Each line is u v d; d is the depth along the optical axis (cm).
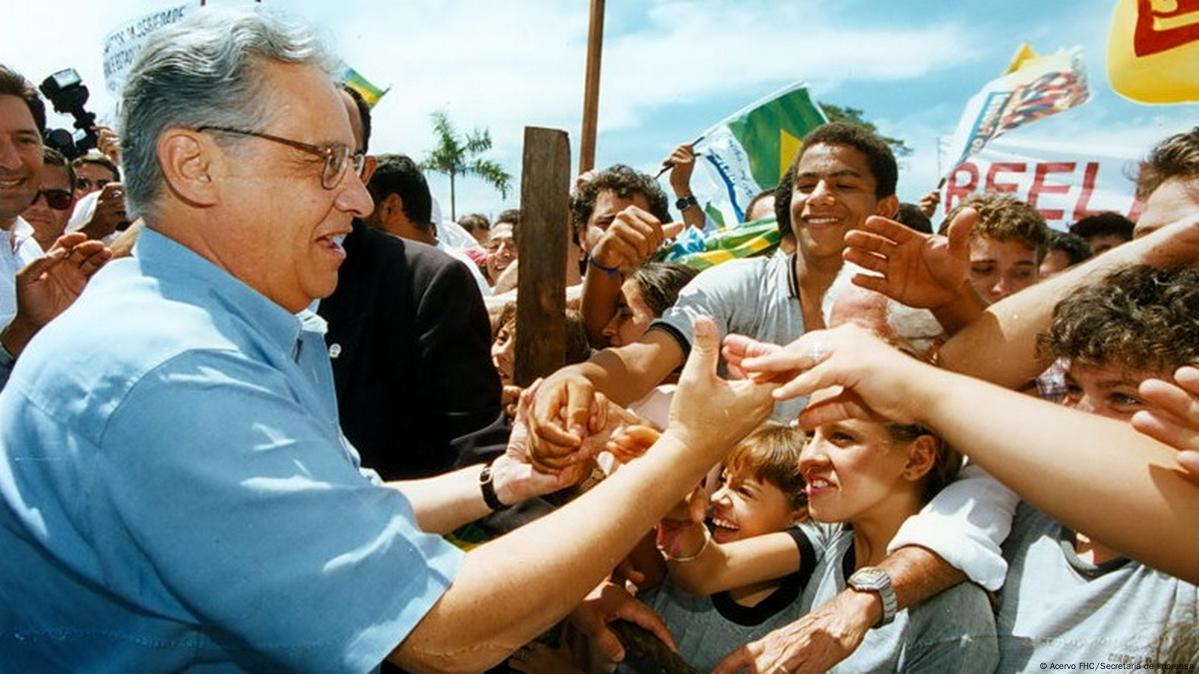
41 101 329
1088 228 434
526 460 180
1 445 127
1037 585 153
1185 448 107
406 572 121
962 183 495
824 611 154
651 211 385
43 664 133
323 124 135
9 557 129
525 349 232
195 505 116
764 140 509
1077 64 469
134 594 123
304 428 125
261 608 116
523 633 126
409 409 219
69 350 124
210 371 121
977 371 168
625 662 199
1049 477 118
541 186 228
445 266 221
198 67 130
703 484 252
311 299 147
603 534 130
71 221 471
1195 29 355
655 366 237
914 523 163
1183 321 136
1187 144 203
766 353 152
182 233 136
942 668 153
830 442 175
